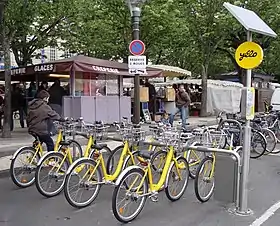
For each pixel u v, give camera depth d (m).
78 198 5.93
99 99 14.18
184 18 20.84
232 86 24.67
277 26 23.23
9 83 12.83
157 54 26.58
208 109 24.78
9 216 5.57
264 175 8.33
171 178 6.22
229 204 6.09
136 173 5.45
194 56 27.17
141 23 18.52
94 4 18.55
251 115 5.60
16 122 18.88
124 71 14.39
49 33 20.75
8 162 8.96
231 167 5.71
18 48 20.78
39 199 6.40
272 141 10.89
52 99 14.02
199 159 6.99
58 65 13.20
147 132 6.63
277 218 5.50
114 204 5.19
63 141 7.11
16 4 12.30
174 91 19.00
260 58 5.52
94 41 21.14
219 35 22.09
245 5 22.11
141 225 5.22
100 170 6.16
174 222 5.34
